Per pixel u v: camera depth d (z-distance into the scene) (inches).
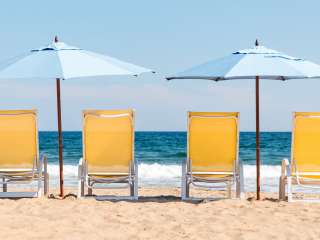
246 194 408.2
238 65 311.3
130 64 336.5
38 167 327.3
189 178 327.6
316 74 308.8
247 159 1347.2
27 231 245.9
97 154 323.6
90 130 321.7
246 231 251.0
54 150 1566.2
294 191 473.4
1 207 297.7
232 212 291.0
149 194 406.6
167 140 1870.1
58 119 338.6
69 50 327.6
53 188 450.9
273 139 1968.5
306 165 322.7
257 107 337.7
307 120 318.3
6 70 311.1
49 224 259.9
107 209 297.3
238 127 319.6
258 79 338.0
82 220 269.3
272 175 754.2
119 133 322.7
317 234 248.2
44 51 327.0
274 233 247.8
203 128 320.8
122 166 326.0
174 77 325.4
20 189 459.5
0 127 321.7
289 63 314.2
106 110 320.2
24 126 323.0
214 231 250.7
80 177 325.4
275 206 309.4
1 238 233.9
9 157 324.5
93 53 336.2
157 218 277.3
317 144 320.2
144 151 1488.7
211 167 324.8
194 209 300.0
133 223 265.6
